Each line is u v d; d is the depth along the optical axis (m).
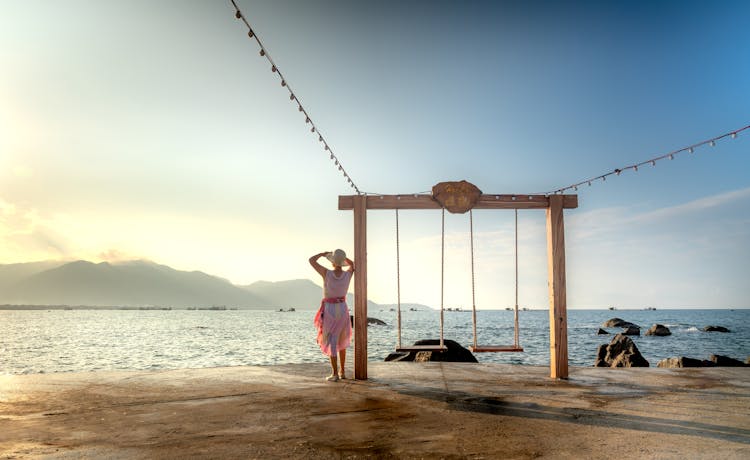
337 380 7.42
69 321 153.38
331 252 7.84
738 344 48.34
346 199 8.16
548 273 8.23
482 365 9.59
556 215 8.19
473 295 8.30
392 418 4.86
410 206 8.24
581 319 155.12
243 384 7.00
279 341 59.84
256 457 3.56
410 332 76.56
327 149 8.10
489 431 4.36
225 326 115.06
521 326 98.50
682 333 69.44
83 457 3.54
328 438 4.10
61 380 7.30
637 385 7.16
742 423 4.73
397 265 8.47
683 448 3.82
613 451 3.73
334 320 7.60
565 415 5.05
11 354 43.12
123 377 7.63
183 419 4.80
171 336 73.12
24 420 4.76
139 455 3.59
